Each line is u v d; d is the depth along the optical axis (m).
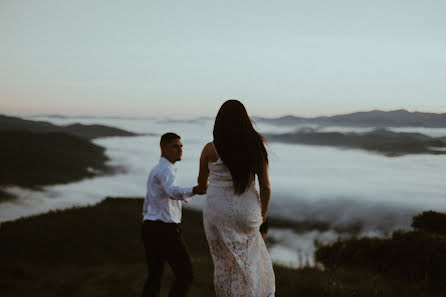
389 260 10.72
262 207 2.82
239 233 2.77
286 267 8.33
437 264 9.17
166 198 3.63
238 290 2.80
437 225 18.25
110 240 29.70
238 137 2.69
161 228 3.61
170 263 3.68
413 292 6.59
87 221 33.06
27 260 20.33
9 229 25.84
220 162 2.76
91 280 6.76
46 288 6.41
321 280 6.12
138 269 8.04
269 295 2.88
